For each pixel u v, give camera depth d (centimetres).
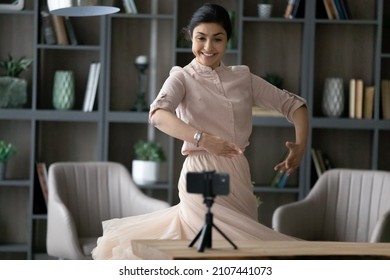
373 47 711
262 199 720
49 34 685
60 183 586
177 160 714
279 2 710
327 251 282
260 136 719
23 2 680
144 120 681
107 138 683
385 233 528
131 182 600
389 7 711
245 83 351
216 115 338
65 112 679
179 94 335
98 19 707
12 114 675
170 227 340
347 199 586
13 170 712
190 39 363
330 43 711
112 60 705
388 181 572
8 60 704
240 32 683
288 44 711
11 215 717
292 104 360
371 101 689
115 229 352
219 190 275
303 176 688
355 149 719
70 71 689
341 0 691
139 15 679
